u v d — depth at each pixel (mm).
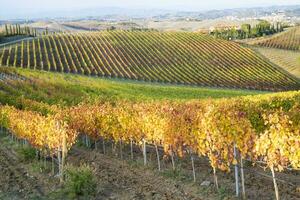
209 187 16469
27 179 19812
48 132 19672
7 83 60312
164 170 19359
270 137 13906
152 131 19516
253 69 111000
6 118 31141
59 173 19594
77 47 120188
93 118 24391
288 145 13648
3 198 17172
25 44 121688
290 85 98750
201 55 119562
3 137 34125
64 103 42406
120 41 128875
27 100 40969
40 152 22547
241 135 15242
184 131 17484
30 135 22656
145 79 95062
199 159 21109
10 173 21125
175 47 125312
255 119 21859
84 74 94812
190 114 18438
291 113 20625
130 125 21281
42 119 21125
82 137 28172
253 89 92438
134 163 21156
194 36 139500
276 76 105875
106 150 25391
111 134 23609
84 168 17422
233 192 15844
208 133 15781
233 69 110188
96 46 122312
